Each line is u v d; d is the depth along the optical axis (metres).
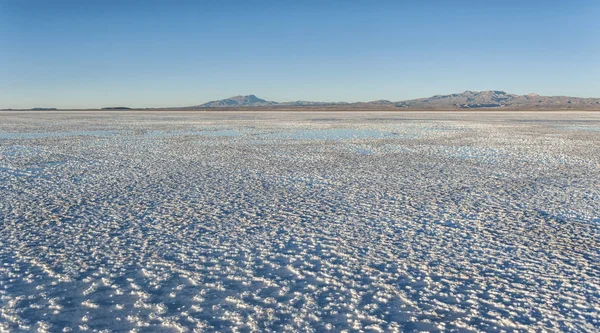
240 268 7.18
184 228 9.28
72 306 5.90
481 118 67.19
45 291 6.33
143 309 5.82
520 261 7.50
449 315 5.69
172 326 5.40
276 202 11.67
